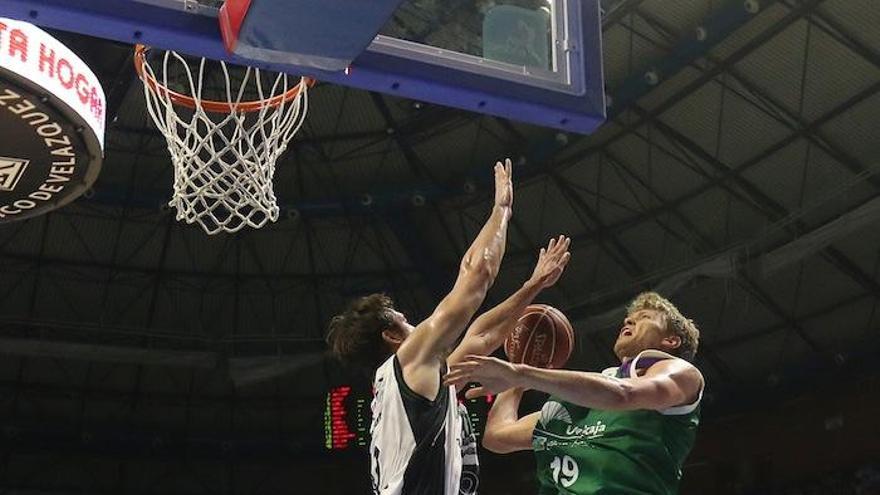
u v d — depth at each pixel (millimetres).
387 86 3742
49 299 19828
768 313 16797
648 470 3020
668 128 15453
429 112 16422
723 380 18000
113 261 19375
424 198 17531
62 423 21531
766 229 15039
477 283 3006
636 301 3447
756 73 14211
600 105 3916
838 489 16094
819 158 14641
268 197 7129
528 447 3461
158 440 21719
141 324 20234
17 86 5500
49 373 21141
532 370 2777
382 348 3215
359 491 21750
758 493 17297
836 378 16469
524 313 3586
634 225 16844
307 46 3434
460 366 2740
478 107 3848
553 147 16172
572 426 3195
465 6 3840
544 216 17516
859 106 13828
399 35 3773
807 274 15992
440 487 2861
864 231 14930
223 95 14945
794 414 17203
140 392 21547
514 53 3891
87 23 3346
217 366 20344
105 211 18672
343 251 19312
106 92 15352
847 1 12836
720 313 17312
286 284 19906
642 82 14477
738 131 14969
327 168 17703
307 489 22281
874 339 15875
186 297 20078
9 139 5926
